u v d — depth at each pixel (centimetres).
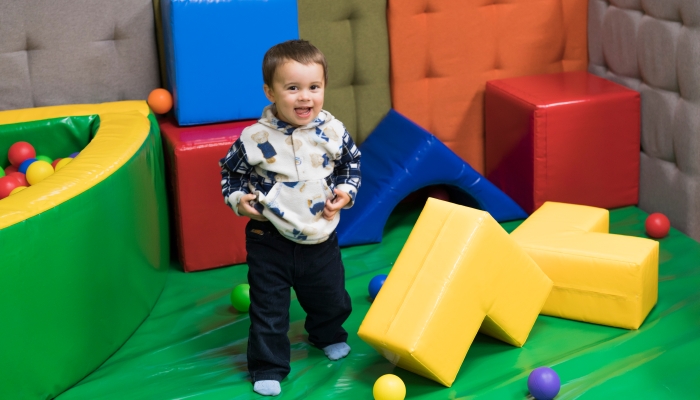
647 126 353
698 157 326
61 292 236
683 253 320
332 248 248
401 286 243
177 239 331
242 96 334
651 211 361
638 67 354
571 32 389
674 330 264
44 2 324
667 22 331
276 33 329
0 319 216
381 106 377
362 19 362
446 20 370
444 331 236
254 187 239
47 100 337
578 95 349
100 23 334
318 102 230
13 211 221
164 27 336
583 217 298
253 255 242
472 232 243
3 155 327
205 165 316
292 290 312
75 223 238
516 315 256
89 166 256
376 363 259
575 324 274
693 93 322
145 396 245
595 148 352
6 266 215
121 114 319
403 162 340
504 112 366
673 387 235
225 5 320
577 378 242
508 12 377
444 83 380
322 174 237
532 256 277
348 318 288
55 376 240
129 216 272
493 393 238
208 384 251
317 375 253
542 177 350
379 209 340
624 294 264
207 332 283
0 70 326
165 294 312
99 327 258
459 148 394
